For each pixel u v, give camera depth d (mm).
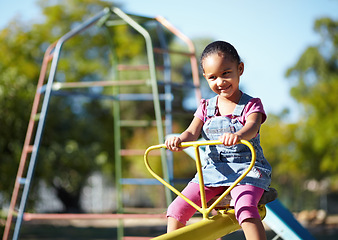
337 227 11148
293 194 17516
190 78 16531
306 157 16859
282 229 2957
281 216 3041
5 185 9312
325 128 16328
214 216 2180
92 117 14242
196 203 2291
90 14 14195
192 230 2006
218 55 2238
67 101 13617
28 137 5395
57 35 13484
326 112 16797
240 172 2229
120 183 6375
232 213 2260
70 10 13859
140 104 15023
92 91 14414
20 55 11484
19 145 9445
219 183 2238
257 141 2307
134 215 5113
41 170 10766
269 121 17766
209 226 2086
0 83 9461
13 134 9422
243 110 2309
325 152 16469
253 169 2219
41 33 12586
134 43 14164
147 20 6371
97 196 17359
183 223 2260
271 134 17453
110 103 14289
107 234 10391
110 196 17906
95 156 13242
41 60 12125
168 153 6375
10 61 11133
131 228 11586
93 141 13625
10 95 9445
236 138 1993
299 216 13312
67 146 12281
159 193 17047
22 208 4773
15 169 9352
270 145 17516
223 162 2295
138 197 17656
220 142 2014
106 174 16609
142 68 6445
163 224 12375
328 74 18203
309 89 17750
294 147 17281
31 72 11188
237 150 2273
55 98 13195
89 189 17312
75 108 13789
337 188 18812
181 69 16516
